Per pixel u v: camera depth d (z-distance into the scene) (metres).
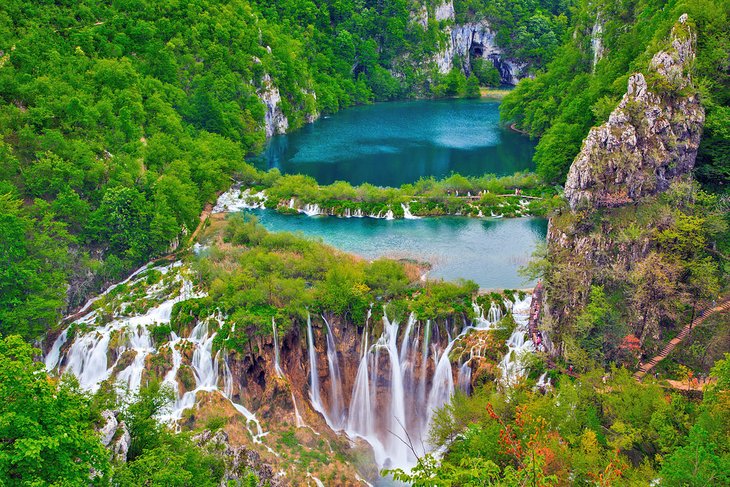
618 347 74.56
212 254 102.19
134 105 128.12
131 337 85.12
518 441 52.19
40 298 84.19
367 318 86.62
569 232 81.12
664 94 86.31
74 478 38.81
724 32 95.75
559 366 75.94
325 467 73.06
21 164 102.19
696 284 77.88
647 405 62.31
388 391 85.94
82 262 94.31
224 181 139.50
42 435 38.62
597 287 76.19
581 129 135.50
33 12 140.88
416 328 84.81
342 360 87.19
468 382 82.12
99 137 115.00
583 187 81.81
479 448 60.31
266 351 82.31
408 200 132.62
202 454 56.59
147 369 81.56
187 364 82.25
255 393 81.06
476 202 131.50
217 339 82.31
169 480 45.38
